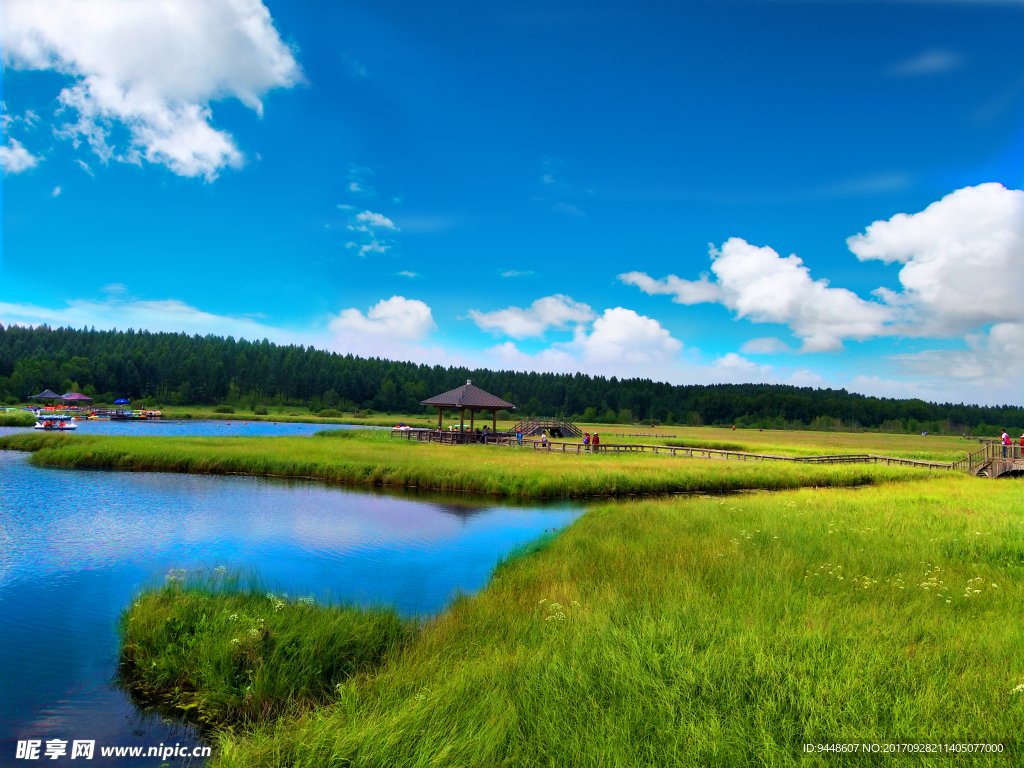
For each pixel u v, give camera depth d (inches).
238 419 3905.0
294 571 478.6
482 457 1312.7
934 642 253.1
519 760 177.0
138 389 5083.7
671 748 174.4
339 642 289.3
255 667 267.4
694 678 213.8
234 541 574.9
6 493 800.3
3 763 211.8
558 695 210.5
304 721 216.7
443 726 196.4
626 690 210.7
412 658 274.5
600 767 169.3
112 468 1067.3
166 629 307.0
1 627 344.2
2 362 4830.2
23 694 265.7
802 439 3260.3
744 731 181.3
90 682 277.6
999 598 327.6
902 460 1588.3
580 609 318.3
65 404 4069.9
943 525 567.2
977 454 1382.9
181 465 1075.9
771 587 346.9
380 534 626.5
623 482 1003.3
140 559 501.7
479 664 249.8
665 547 489.7
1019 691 194.2
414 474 1007.0
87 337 6353.3
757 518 628.7
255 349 7076.8
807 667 218.8
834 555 437.4
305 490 907.4
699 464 1300.4
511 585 411.5
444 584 450.3
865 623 274.2
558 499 915.4
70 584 429.1
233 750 199.6
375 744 186.1
